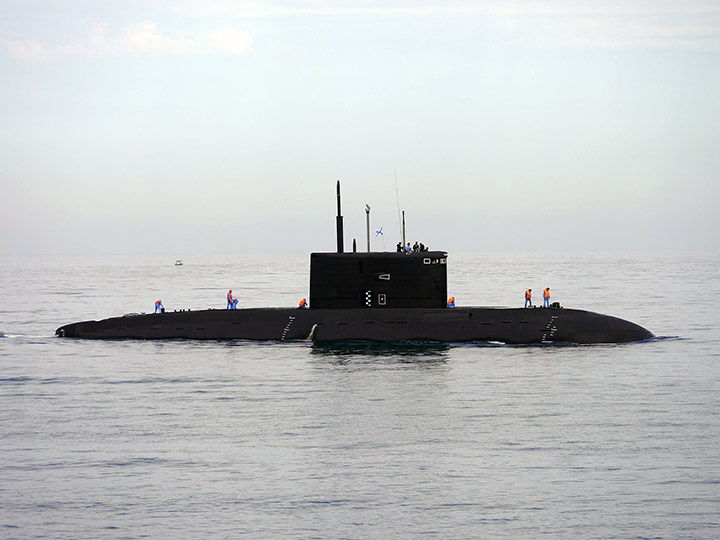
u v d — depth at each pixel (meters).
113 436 72.00
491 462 64.31
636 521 53.47
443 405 82.50
